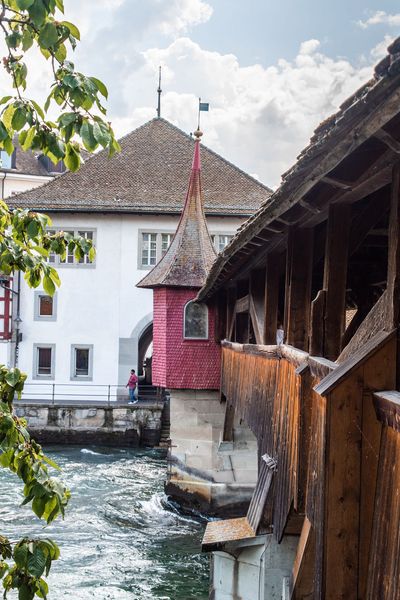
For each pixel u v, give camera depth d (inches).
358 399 143.1
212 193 1088.8
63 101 104.6
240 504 642.8
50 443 991.6
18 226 131.6
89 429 991.0
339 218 178.7
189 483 655.1
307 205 180.1
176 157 1154.0
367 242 255.0
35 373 1083.9
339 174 143.7
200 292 611.2
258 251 323.3
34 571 105.3
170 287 682.8
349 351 158.4
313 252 234.5
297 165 148.3
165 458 892.6
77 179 1105.4
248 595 301.0
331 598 144.3
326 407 144.1
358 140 120.0
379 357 141.6
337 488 143.8
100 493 693.3
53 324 1082.7
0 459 117.7
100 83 104.0
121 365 1082.1
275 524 267.3
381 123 109.7
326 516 144.2
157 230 1079.0
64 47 103.1
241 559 303.9
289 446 232.2
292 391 228.1
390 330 140.8
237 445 650.2
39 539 109.7
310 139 146.4
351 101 123.9
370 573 141.3
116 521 599.2
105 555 508.1
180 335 677.9
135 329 1082.7
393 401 128.7
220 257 359.6
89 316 1082.7
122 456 904.9
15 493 674.8
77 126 102.8
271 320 314.5
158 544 541.6
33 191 1088.8
